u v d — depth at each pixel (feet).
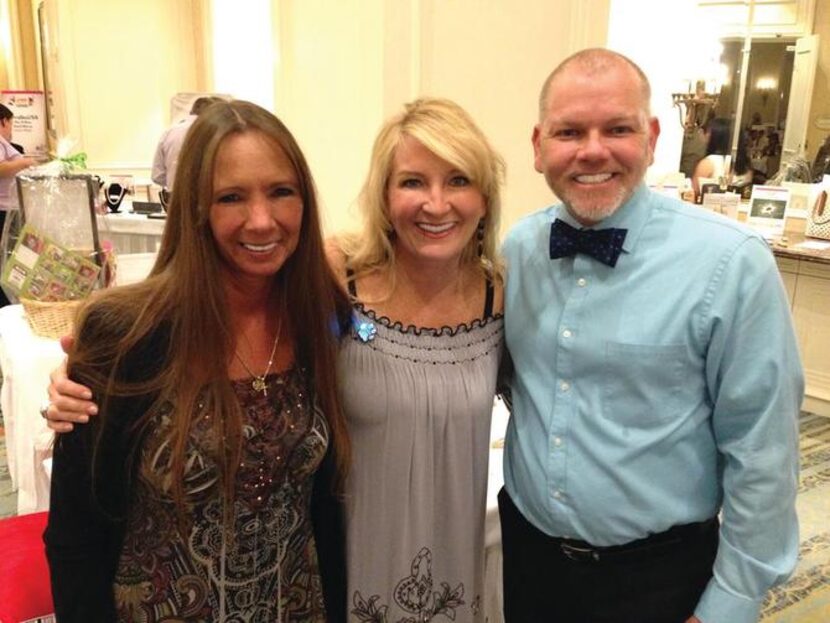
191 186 3.77
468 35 9.14
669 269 4.21
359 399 4.69
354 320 4.74
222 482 3.94
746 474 4.10
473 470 4.89
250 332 4.25
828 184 14.87
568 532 4.57
